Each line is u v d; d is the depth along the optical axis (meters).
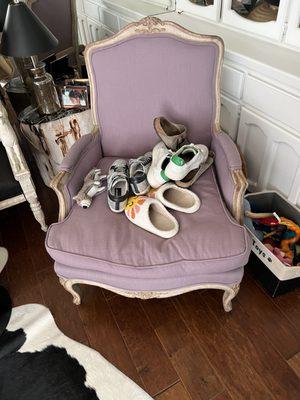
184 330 1.20
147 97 1.25
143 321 1.24
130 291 1.04
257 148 1.48
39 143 1.62
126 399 1.03
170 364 1.11
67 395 1.05
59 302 1.33
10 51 1.33
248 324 1.20
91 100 1.30
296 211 1.32
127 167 1.23
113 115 1.29
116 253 0.97
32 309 1.30
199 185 1.18
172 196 1.15
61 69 1.86
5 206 1.39
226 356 1.12
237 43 1.41
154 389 1.05
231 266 0.95
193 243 0.97
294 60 1.24
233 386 1.05
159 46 1.19
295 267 1.12
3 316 1.27
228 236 0.97
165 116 1.27
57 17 2.02
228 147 1.15
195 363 1.11
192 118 1.27
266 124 1.34
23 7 1.30
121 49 1.20
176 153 1.14
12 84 1.80
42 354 1.15
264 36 1.40
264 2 1.35
